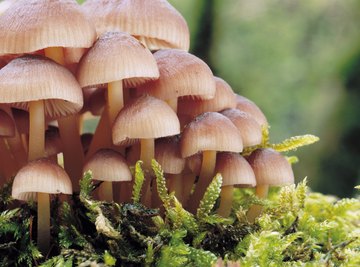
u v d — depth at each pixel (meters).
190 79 0.27
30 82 0.25
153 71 0.27
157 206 0.29
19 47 0.26
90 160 0.27
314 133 0.96
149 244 0.25
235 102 0.30
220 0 1.22
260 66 1.23
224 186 0.29
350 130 0.91
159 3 0.29
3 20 0.26
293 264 0.26
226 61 1.24
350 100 0.95
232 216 0.31
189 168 0.30
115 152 0.27
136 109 0.26
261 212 0.30
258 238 0.26
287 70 1.21
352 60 1.00
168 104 0.29
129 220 0.26
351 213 0.34
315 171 0.90
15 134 0.29
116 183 0.29
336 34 1.16
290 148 0.33
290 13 1.26
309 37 1.21
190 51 1.23
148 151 0.28
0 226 0.27
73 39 0.26
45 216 0.27
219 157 0.29
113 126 0.27
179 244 0.26
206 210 0.27
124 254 0.26
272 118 1.18
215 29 1.22
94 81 0.26
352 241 0.27
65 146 0.29
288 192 0.30
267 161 0.29
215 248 0.27
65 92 0.25
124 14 0.28
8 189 0.28
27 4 0.26
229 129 0.27
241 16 1.27
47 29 0.26
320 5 1.21
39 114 0.28
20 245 0.27
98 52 0.26
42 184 0.25
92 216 0.26
